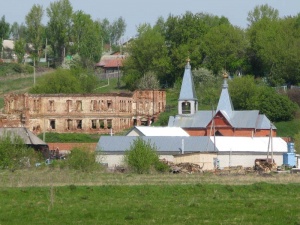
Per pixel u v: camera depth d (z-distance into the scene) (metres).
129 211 138.62
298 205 147.00
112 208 142.12
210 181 185.25
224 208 142.75
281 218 131.88
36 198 155.00
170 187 167.88
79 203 148.75
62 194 159.75
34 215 134.38
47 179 183.50
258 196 162.00
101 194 161.62
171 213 136.88
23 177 187.62
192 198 156.12
